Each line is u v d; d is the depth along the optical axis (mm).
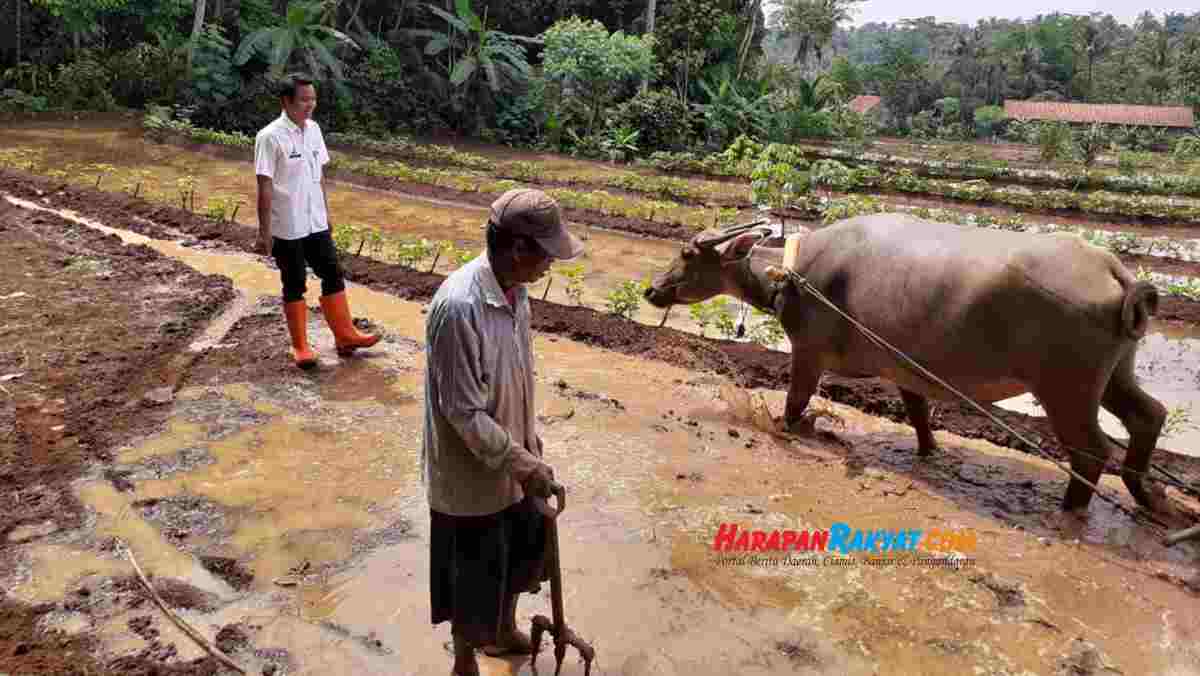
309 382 7223
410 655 4188
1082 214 19953
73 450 5879
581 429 6664
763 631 4480
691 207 17672
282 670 4066
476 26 26250
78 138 19781
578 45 26203
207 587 4633
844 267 6125
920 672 4227
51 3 22422
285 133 7020
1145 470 5594
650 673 4141
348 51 26438
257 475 5742
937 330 5602
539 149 26547
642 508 5605
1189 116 59469
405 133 26453
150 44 25094
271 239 7117
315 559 4898
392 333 8469
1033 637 4496
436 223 14555
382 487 5664
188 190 14164
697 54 31297
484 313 3270
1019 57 80062
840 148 35531
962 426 7156
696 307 9156
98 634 4234
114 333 7852
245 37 24156
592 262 12766
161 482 5582
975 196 21000
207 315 8562
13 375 6855
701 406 7281
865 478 6152
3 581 4566
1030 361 5332
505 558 3664
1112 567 5148
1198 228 19125
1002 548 5316
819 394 7754
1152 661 4355
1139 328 5078
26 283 9031
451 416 3260
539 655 4215
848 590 4848
